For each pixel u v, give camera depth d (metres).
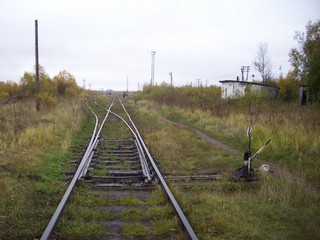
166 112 29.31
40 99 26.09
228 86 42.72
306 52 42.44
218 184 8.71
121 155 12.42
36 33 24.80
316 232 5.89
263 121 16.95
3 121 16.67
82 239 5.39
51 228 5.24
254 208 7.08
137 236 5.52
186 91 50.44
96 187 8.20
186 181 9.18
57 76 50.34
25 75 38.59
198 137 16.70
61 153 12.04
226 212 6.68
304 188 8.10
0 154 10.54
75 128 18.39
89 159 10.91
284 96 47.81
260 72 59.19
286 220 6.57
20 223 5.78
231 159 11.82
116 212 6.62
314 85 30.97
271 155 12.28
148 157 10.98
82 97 56.78
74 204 6.84
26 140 12.60
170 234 5.60
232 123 19.00
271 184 8.44
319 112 17.31
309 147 12.16
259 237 5.64
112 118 27.09
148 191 8.10
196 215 6.41
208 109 25.92
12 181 8.12
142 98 57.62
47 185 8.16
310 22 42.34
